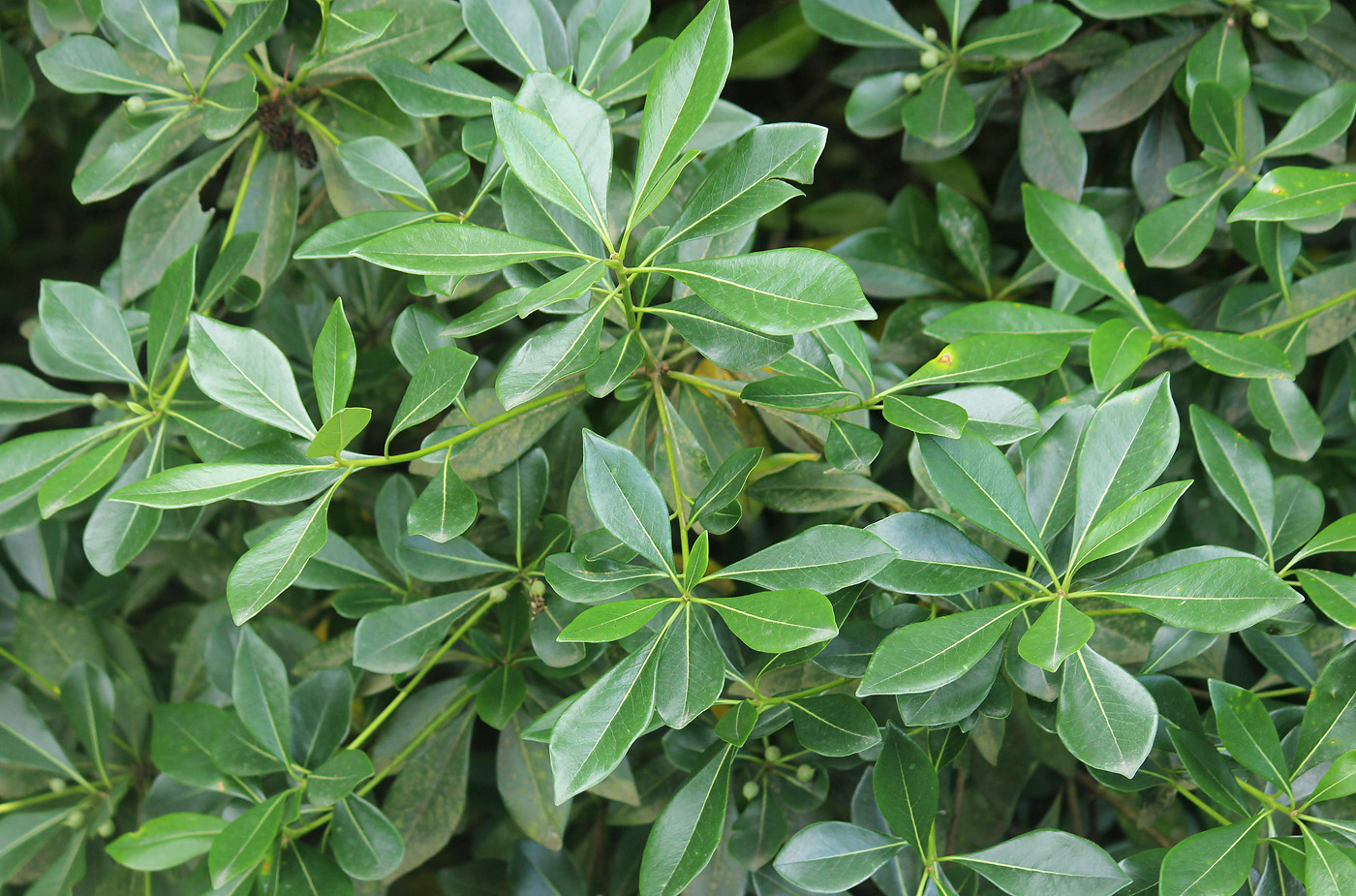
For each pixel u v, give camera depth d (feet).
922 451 3.20
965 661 3.09
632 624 3.10
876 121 3.84
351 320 4.06
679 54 3.08
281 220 3.71
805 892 3.44
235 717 3.48
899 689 3.08
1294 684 3.35
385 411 4.03
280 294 3.96
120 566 3.40
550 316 3.98
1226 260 3.93
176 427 3.55
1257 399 3.51
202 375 3.19
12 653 4.07
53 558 4.04
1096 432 3.18
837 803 3.65
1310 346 3.60
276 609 4.06
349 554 3.60
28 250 5.62
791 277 3.01
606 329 3.46
